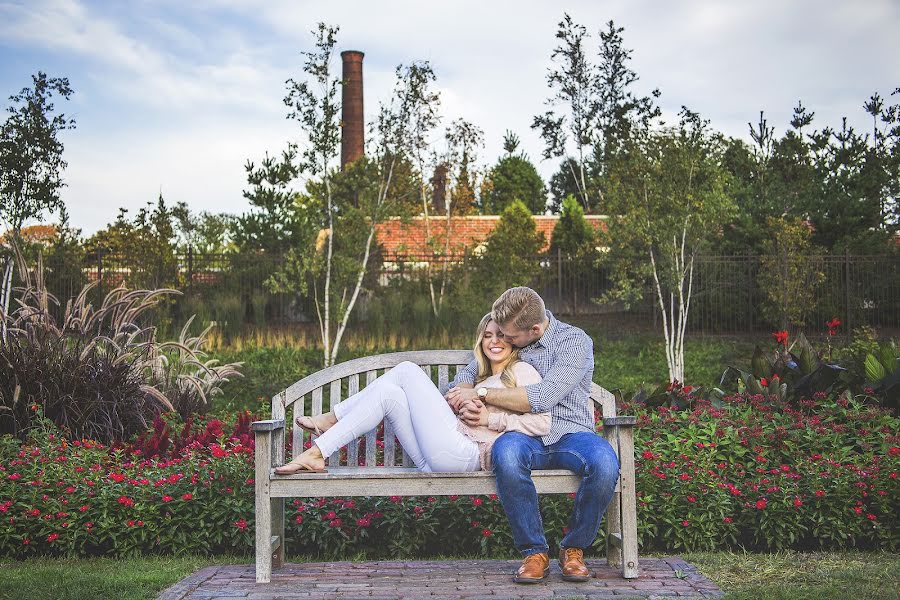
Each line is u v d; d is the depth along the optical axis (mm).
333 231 15172
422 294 18312
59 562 4434
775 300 16656
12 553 4562
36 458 5000
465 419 3938
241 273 17906
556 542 4516
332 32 14609
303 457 3830
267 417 7887
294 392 4359
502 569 3971
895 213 18766
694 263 16922
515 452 3670
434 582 3734
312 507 4562
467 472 3775
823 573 3857
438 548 4664
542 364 4051
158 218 18453
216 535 4586
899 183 18578
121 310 7590
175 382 8406
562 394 3893
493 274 18312
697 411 5371
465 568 3998
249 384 12641
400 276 18922
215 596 3549
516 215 20000
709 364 15062
